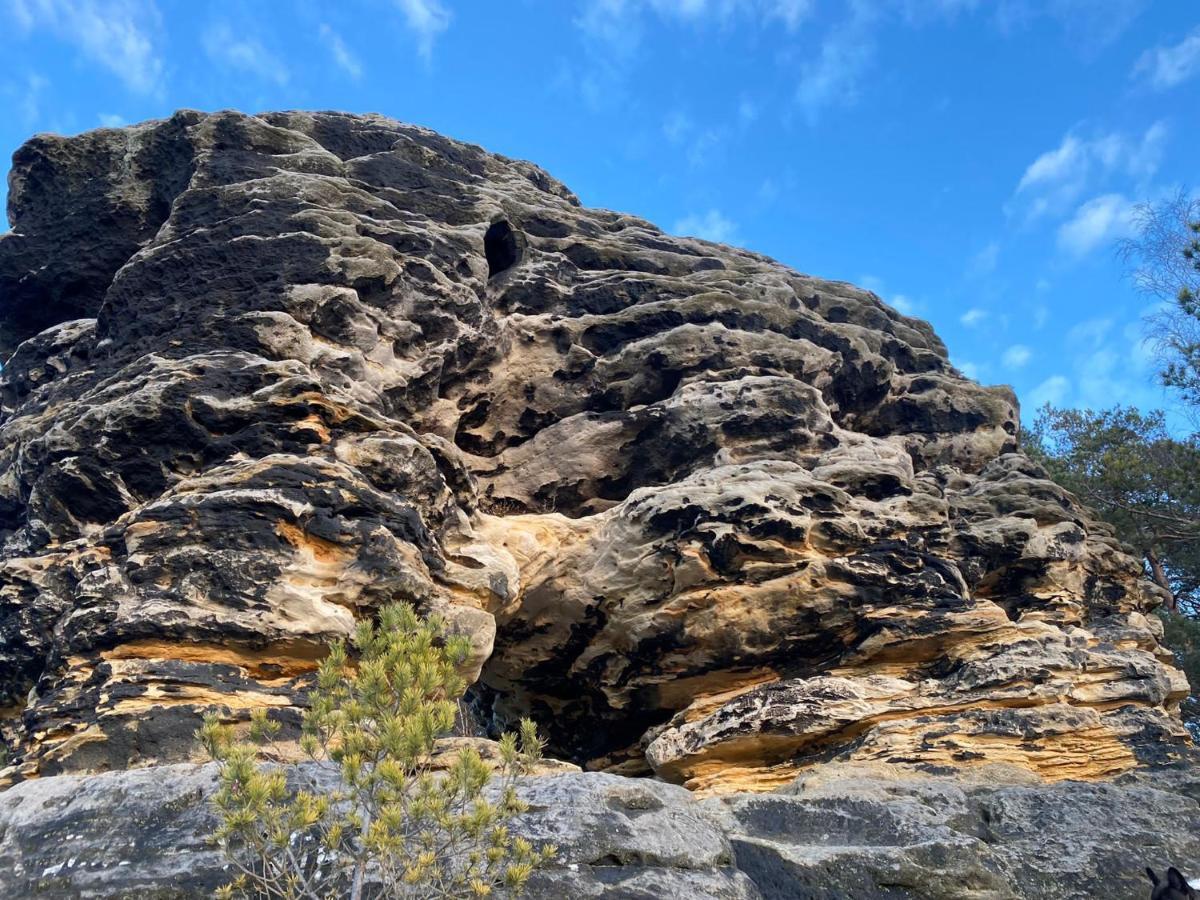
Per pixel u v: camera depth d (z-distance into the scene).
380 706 8.89
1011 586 17.97
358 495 13.27
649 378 18.81
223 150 18.08
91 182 18.91
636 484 18.33
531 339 18.75
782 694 15.30
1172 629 26.08
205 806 9.66
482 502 18.05
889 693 15.26
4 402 17.78
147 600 12.05
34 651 12.83
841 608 15.74
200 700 11.56
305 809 8.10
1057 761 14.25
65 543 13.67
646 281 20.11
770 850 11.06
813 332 20.59
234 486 12.91
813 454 18.19
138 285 16.02
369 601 12.78
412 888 8.63
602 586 16.33
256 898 8.87
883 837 11.88
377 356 16.22
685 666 16.27
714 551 15.64
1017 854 12.05
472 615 13.82
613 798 10.70
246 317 15.10
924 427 21.58
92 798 9.83
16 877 9.15
